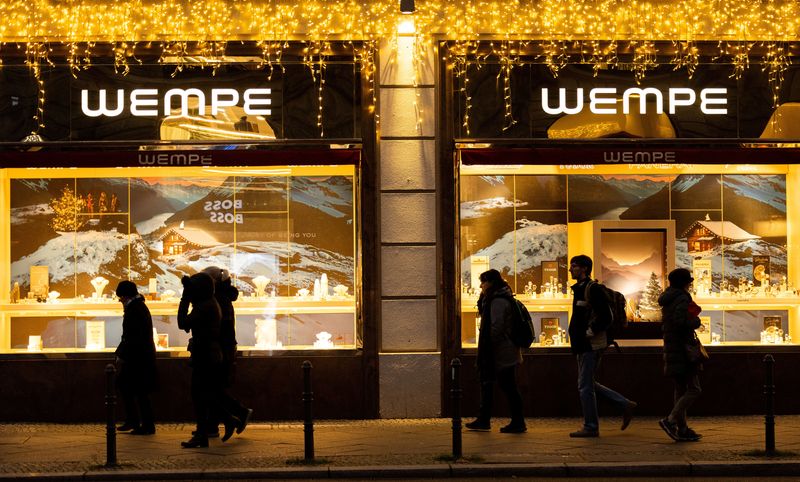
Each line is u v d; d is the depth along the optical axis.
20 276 13.48
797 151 13.19
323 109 13.04
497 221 13.46
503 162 12.92
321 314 13.33
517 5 13.20
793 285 13.81
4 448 10.80
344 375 12.96
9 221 13.49
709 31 13.31
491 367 11.70
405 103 13.05
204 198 13.53
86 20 13.06
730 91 13.34
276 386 12.95
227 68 13.10
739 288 13.77
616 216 13.69
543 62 13.20
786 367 13.20
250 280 13.45
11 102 13.02
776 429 11.85
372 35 13.09
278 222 13.45
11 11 13.04
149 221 13.54
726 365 13.16
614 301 11.42
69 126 13.03
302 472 9.43
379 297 12.99
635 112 13.25
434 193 13.05
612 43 13.25
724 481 9.25
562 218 13.59
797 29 13.38
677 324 10.93
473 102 13.10
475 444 10.82
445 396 12.96
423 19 13.12
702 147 13.23
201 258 13.51
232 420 11.22
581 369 11.39
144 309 11.72
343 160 12.84
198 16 13.10
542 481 9.28
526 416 13.02
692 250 13.76
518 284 13.48
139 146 12.98
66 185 13.54
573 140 13.13
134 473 9.38
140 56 13.10
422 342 12.98
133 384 11.59
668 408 13.06
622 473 9.53
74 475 9.32
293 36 13.07
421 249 13.03
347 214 13.38
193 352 10.80
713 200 13.82
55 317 13.45
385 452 10.38
